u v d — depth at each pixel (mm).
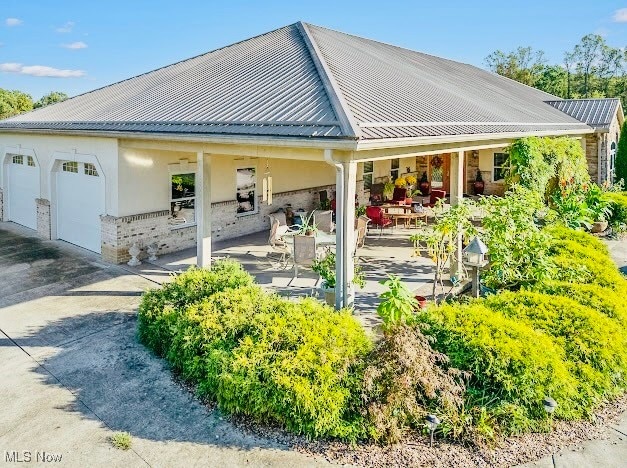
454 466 5449
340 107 8828
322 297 10422
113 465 5523
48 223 16266
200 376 7066
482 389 6207
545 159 14656
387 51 18969
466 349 6438
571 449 5777
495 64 68500
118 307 10305
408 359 6023
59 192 16094
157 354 8195
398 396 5918
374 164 22000
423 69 18203
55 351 8328
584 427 6195
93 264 13422
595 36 68250
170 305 8258
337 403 5914
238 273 9055
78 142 14500
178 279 8938
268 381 6129
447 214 10188
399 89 12672
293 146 8289
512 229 9703
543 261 9352
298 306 7613
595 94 66000
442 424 5871
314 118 8758
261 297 7965
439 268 11156
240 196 16516
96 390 7105
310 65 12172
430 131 9555
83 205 14914
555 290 8516
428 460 5531
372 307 9992
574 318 7344
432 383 5938
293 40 15125
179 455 5688
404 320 6617
